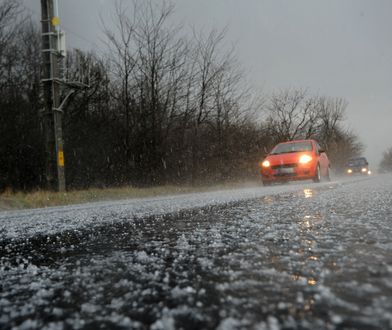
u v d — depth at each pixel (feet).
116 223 11.78
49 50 38.11
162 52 54.65
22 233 10.87
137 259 5.79
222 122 62.75
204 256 5.67
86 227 11.28
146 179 54.70
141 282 4.32
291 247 5.91
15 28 52.03
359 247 5.59
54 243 8.50
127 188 44.34
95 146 52.31
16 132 45.75
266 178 38.88
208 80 57.72
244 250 5.93
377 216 9.27
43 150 47.16
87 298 3.76
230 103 62.59
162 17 53.93
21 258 6.73
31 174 46.65
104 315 3.20
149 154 54.95
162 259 5.67
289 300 3.26
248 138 67.62
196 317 3.00
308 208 12.15
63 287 4.29
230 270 4.62
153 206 18.40
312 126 91.97
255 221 9.59
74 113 54.13
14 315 3.32
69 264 5.80
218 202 17.81
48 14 38.27
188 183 59.82
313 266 4.52
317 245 5.93
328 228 7.70
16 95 48.70
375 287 3.47
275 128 84.79
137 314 3.18
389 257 4.82
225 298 3.46
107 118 55.36
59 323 3.05
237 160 65.51
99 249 7.16
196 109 58.13
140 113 55.01
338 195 17.16
